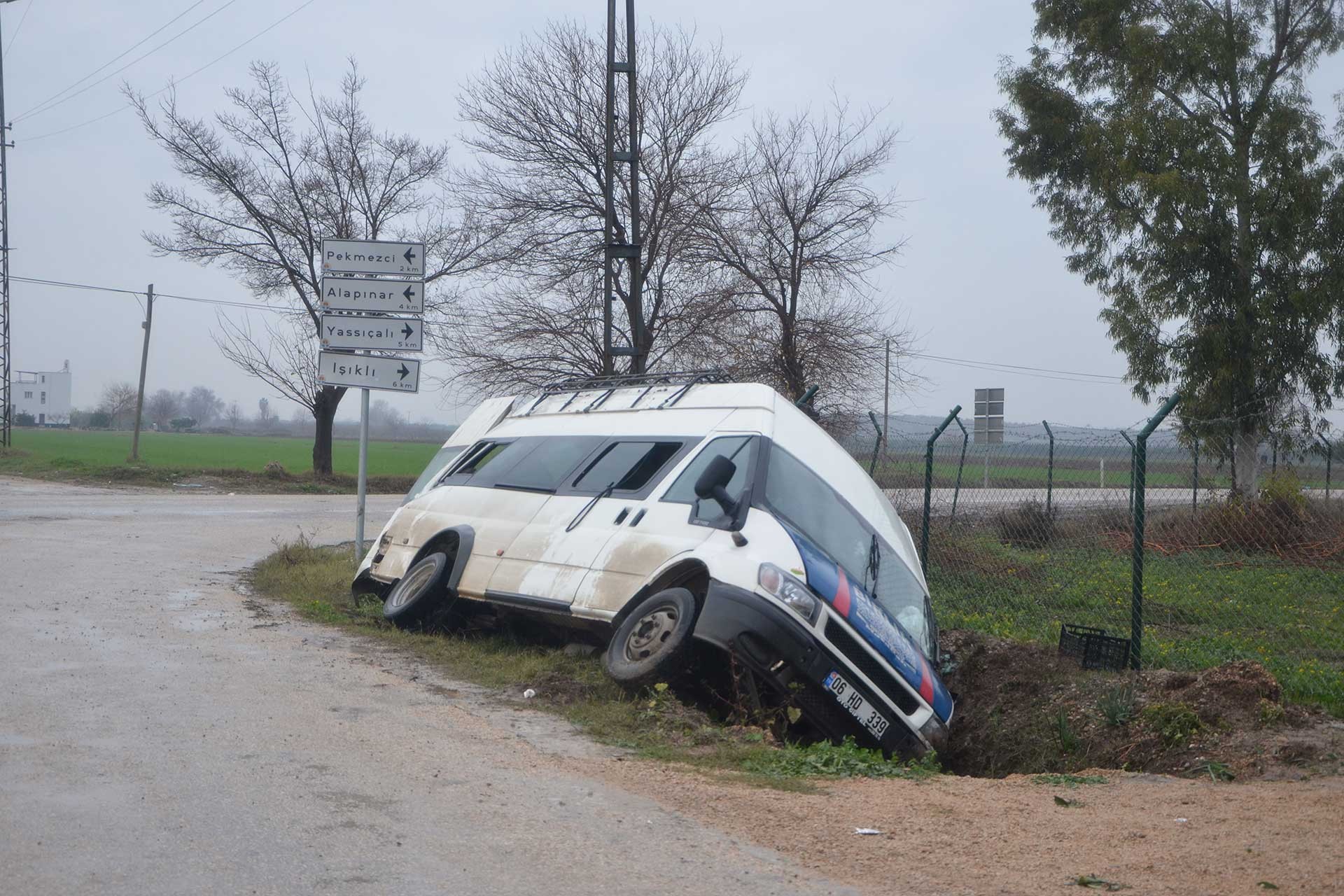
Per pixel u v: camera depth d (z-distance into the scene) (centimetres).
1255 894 418
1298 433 2164
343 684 754
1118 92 2775
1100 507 1839
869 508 880
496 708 720
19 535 1670
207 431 16588
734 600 714
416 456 7450
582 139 2345
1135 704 770
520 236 2397
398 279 1380
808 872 438
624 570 827
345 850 434
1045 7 2872
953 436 1728
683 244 2308
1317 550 1631
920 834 495
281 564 1415
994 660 918
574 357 2311
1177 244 2538
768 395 898
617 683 745
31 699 650
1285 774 635
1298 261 2578
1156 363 2662
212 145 3425
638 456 927
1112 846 483
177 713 636
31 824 445
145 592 1137
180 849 425
